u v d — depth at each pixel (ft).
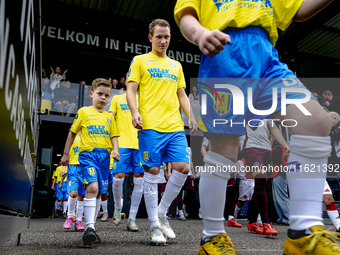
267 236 8.55
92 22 37.45
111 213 24.79
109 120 8.04
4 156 2.30
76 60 38.96
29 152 4.34
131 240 6.86
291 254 2.94
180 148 6.53
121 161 10.81
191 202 28.07
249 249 5.61
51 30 35.06
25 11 2.90
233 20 3.38
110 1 34.88
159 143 6.40
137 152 9.94
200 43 3.00
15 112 2.67
